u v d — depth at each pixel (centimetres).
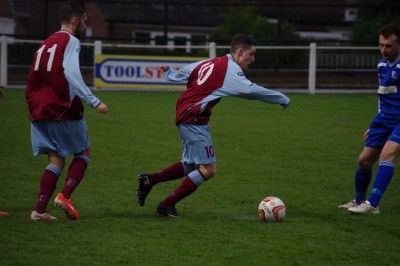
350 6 6288
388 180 1644
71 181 1552
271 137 3008
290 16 9131
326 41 5800
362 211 1647
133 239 1400
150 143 2798
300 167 2342
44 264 1226
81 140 1564
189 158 1608
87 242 1370
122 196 1856
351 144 2856
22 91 4828
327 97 4969
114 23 8556
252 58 1627
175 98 4603
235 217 1628
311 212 1697
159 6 8944
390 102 1673
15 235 1411
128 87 5138
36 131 1549
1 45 5103
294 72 6038
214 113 3841
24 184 1980
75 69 1487
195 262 1255
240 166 2342
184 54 6103
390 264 1276
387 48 1636
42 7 8619
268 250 1341
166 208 1603
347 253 1335
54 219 1552
